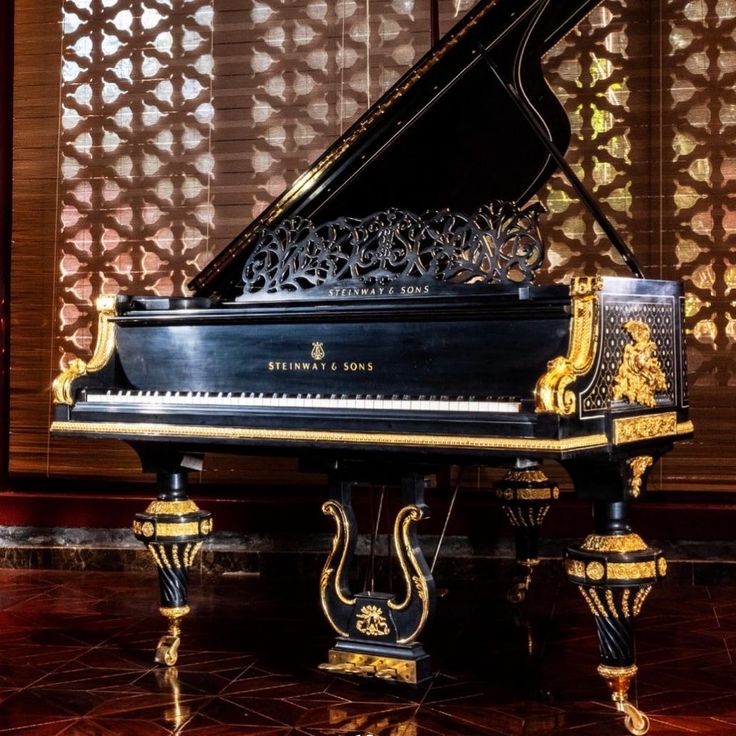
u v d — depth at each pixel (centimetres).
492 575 541
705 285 542
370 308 340
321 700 343
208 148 590
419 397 325
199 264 591
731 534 524
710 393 541
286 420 342
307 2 579
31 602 496
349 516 357
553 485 471
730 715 326
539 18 379
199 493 586
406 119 385
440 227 421
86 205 603
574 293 309
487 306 323
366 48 574
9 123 609
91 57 601
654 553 314
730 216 540
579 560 314
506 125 404
